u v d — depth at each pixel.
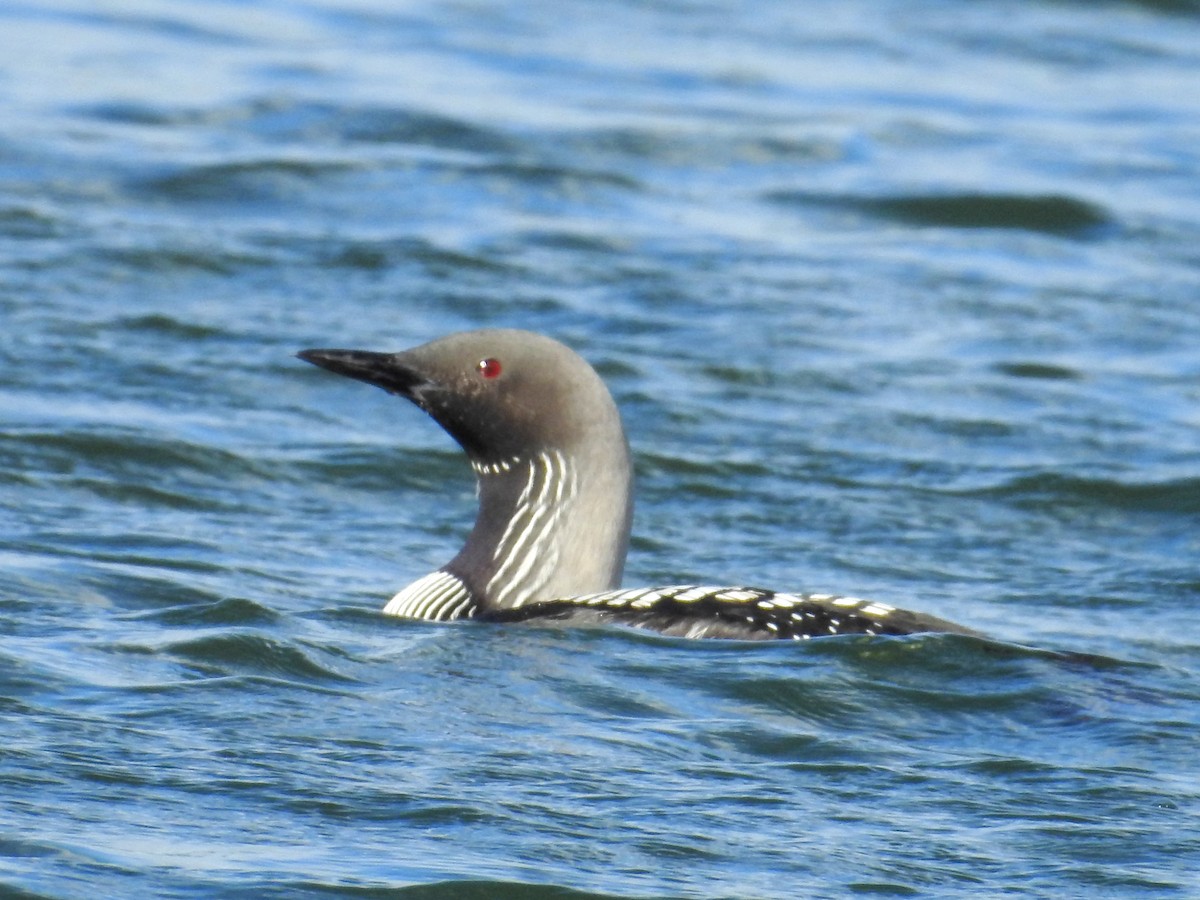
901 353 17.66
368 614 9.61
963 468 14.85
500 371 9.65
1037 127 27.31
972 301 19.45
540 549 9.66
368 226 20.88
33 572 10.46
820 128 26.08
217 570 11.17
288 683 8.27
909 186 23.50
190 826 6.73
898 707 8.28
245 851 6.55
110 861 6.39
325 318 17.75
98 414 14.55
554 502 9.67
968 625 11.12
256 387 15.83
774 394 16.41
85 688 8.05
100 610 9.73
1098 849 6.89
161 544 11.75
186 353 16.50
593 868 6.57
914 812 7.19
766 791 7.34
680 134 25.23
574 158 24.05
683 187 23.36
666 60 30.16
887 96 28.73
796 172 24.22
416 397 9.71
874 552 12.93
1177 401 16.67
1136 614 11.54
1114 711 8.30
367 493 13.70
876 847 6.86
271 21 31.12
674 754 7.69
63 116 24.25
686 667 8.60
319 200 21.73
